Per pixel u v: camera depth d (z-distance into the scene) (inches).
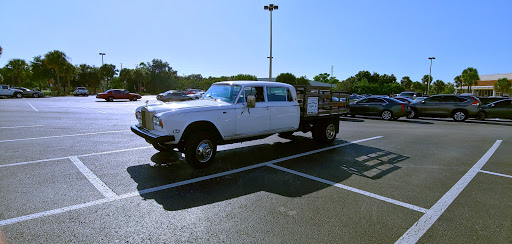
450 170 224.7
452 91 2522.1
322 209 150.2
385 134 403.9
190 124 213.5
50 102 1040.2
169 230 126.1
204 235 122.3
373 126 502.0
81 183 182.5
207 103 232.4
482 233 127.1
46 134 355.3
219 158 253.1
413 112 671.1
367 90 2437.3
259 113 250.1
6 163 222.5
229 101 239.3
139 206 150.6
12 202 151.0
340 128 468.1
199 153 217.5
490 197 169.3
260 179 197.6
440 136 391.9
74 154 255.9
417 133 417.7
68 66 1945.1
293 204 156.2
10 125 424.8
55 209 144.3
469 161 253.0
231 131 233.8
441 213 147.0
